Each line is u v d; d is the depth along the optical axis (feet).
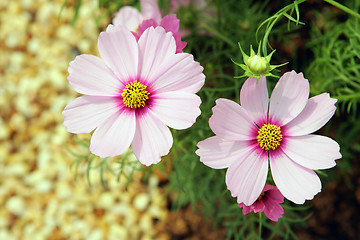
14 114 2.07
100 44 1.03
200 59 1.52
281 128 1.05
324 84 1.42
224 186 1.51
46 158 2.01
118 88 1.05
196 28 1.44
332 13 1.60
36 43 2.14
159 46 1.03
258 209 1.03
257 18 1.53
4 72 2.13
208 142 1.03
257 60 0.99
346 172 1.68
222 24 1.49
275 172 1.05
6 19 2.18
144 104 1.05
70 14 2.13
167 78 1.03
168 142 1.03
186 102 1.02
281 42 1.70
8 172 2.01
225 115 1.02
